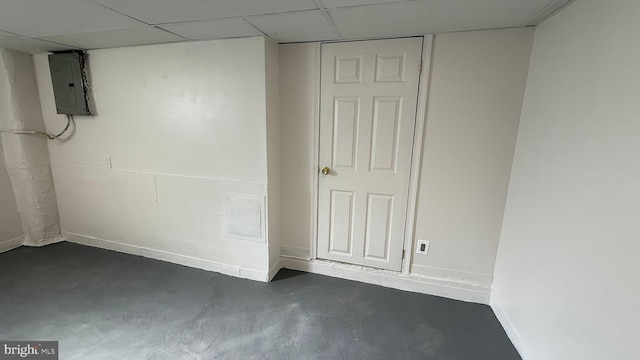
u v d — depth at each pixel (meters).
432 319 2.07
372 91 2.18
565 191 1.43
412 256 2.38
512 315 1.89
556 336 1.45
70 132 2.87
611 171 1.15
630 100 1.07
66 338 1.83
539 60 1.75
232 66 2.22
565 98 1.47
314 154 2.43
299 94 2.35
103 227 3.01
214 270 2.67
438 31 1.94
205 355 1.73
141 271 2.64
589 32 1.31
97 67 2.59
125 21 1.81
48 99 2.87
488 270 2.21
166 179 2.64
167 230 2.76
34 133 2.89
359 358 1.73
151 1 1.49
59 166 3.01
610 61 1.18
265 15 1.67
